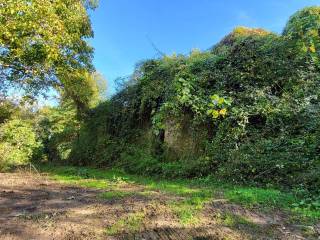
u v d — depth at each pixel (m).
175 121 10.66
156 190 6.70
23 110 19.09
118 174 10.59
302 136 8.14
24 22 10.41
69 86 15.33
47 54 11.61
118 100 14.33
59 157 17.83
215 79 10.37
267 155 7.88
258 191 6.23
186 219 4.59
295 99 8.93
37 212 5.13
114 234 4.18
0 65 12.79
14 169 11.85
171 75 11.43
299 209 5.20
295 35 9.78
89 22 15.32
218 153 8.98
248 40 10.63
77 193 6.60
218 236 4.10
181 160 10.09
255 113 9.06
